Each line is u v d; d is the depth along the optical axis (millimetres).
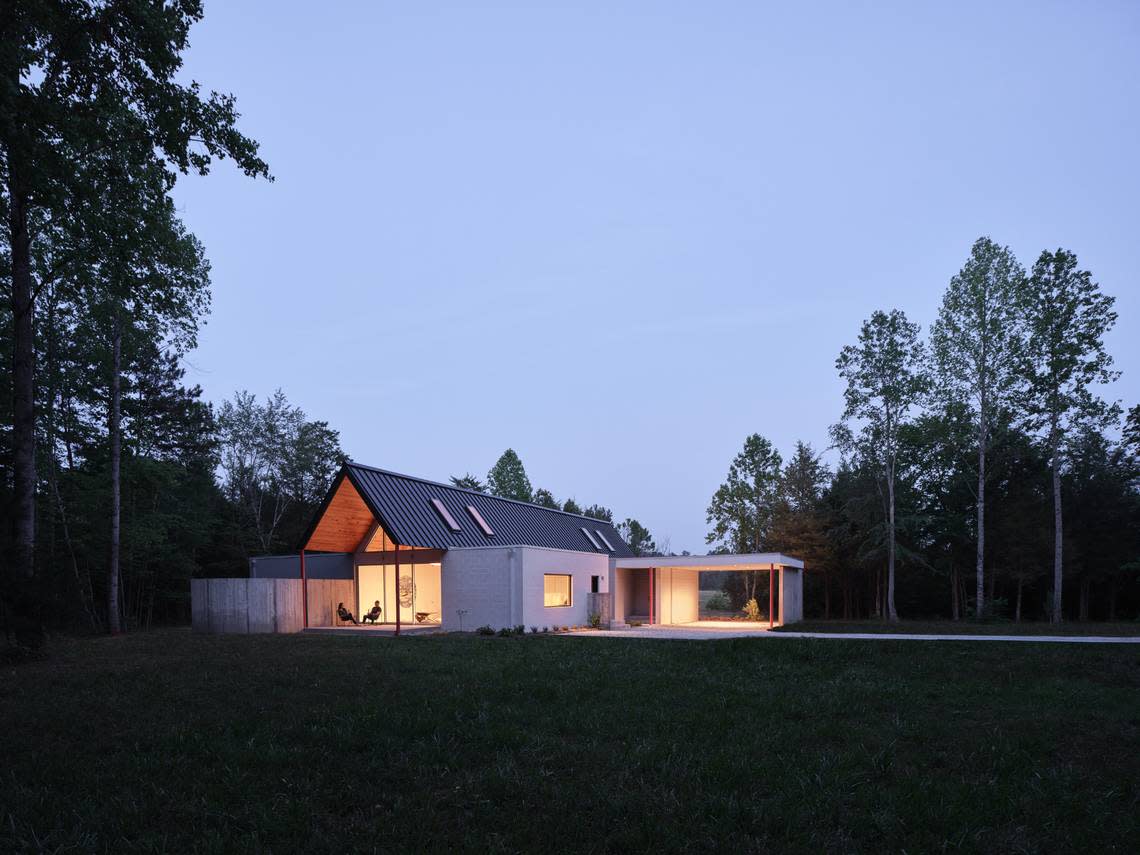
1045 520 33719
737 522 42281
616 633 19672
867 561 34781
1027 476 35875
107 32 11086
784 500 39969
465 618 20297
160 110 11859
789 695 8430
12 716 7027
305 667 10273
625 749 5852
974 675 10242
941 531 35625
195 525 35062
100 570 31500
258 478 41844
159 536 28812
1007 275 29062
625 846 3930
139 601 35969
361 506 20812
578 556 23469
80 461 29359
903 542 35969
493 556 20109
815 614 40125
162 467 26734
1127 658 11320
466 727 6449
